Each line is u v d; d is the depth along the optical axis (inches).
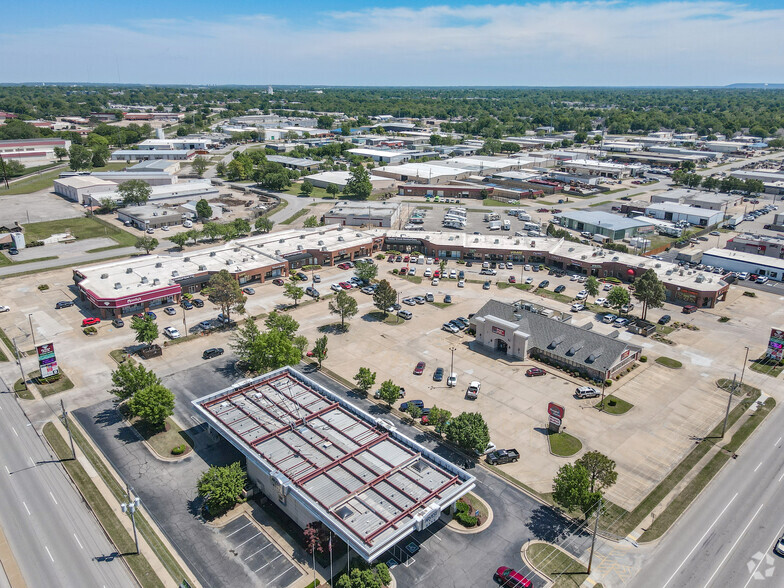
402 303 5816.9
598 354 4441.4
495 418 3890.3
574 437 3690.9
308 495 2802.7
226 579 2605.8
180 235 7440.9
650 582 2615.7
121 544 2797.7
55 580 2588.6
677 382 4365.2
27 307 5561.0
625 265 6560.0
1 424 3740.2
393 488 2878.9
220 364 4559.5
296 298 5634.8
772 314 5649.6
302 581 2598.4
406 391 4220.0
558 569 2684.5
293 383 3878.0
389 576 2524.6
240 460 3405.5
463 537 2874.0
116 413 3882.9
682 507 3090.6
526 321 4879.4
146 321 4586.6
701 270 6683.1
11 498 3088.1
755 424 3833.7
